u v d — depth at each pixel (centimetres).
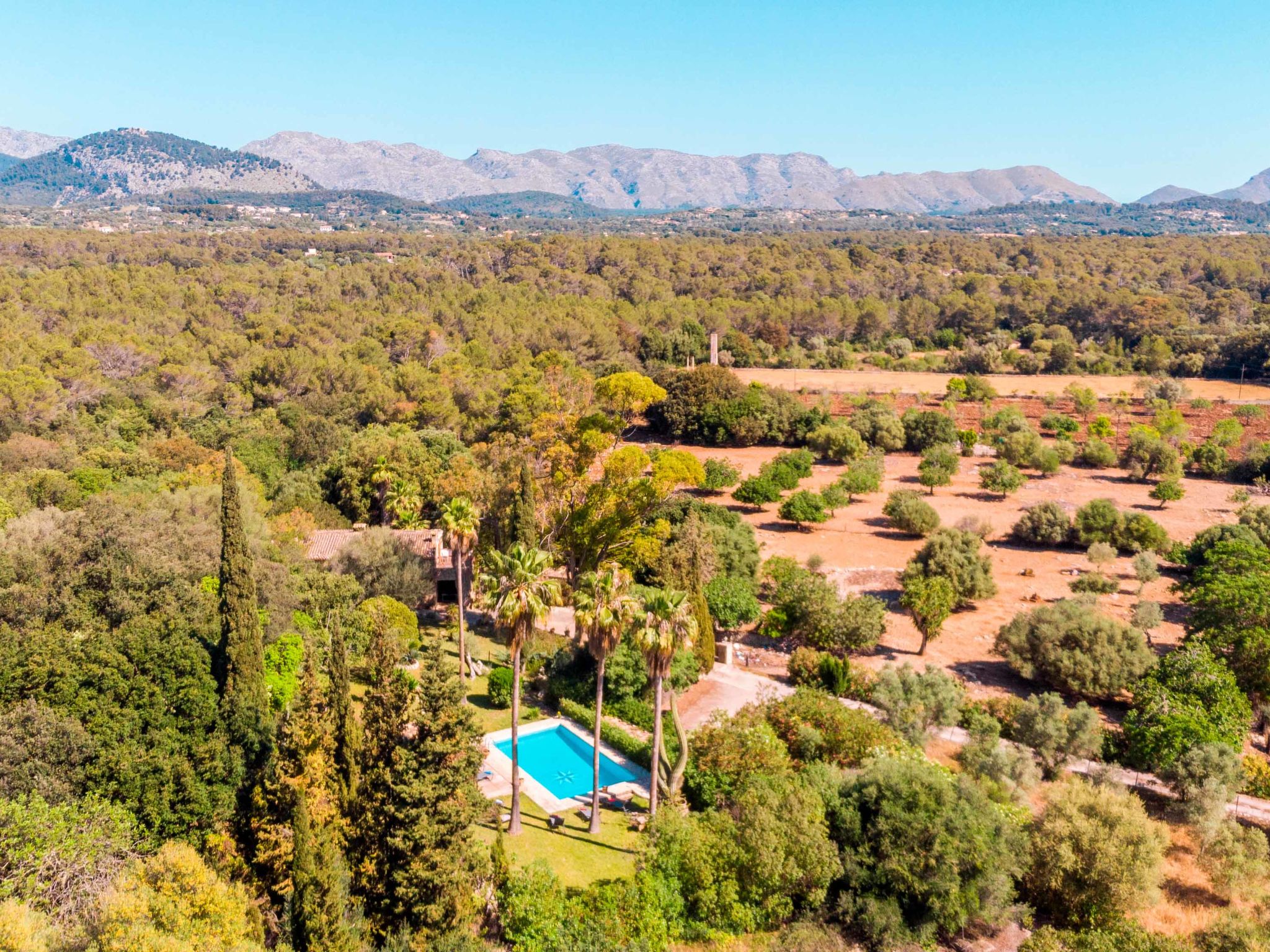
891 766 3122
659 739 3206
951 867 2848
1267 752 4262
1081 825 3067
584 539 5669
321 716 2647
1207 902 3089
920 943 2795
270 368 9912
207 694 2889
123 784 2577
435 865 2458
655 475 6256
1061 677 4556
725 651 5016
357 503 7106
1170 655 4375
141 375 9700
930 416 10806
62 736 2608
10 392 7762
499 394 10038
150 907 1998
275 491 7562
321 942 2225
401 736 2722
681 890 2798
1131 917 2961
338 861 2389
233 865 2486
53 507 5009
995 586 5972
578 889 2795
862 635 4931
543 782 3622
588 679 4353
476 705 4325
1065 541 7444
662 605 3062
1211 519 7869
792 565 6006
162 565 3969
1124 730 4050
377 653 2772
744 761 3338
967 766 3747
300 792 2445
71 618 3591
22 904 2030
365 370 10481
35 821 2253
